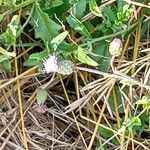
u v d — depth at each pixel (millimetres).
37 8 197
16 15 200
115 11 212
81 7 199
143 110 194
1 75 212
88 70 201
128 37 214
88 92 213
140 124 194
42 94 207
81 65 211
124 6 196
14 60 210
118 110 212
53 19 209
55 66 190
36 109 214
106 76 201
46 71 193
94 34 210
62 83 211
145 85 200
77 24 195
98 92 209
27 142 210
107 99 207
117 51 189
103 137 212
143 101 192
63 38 187
